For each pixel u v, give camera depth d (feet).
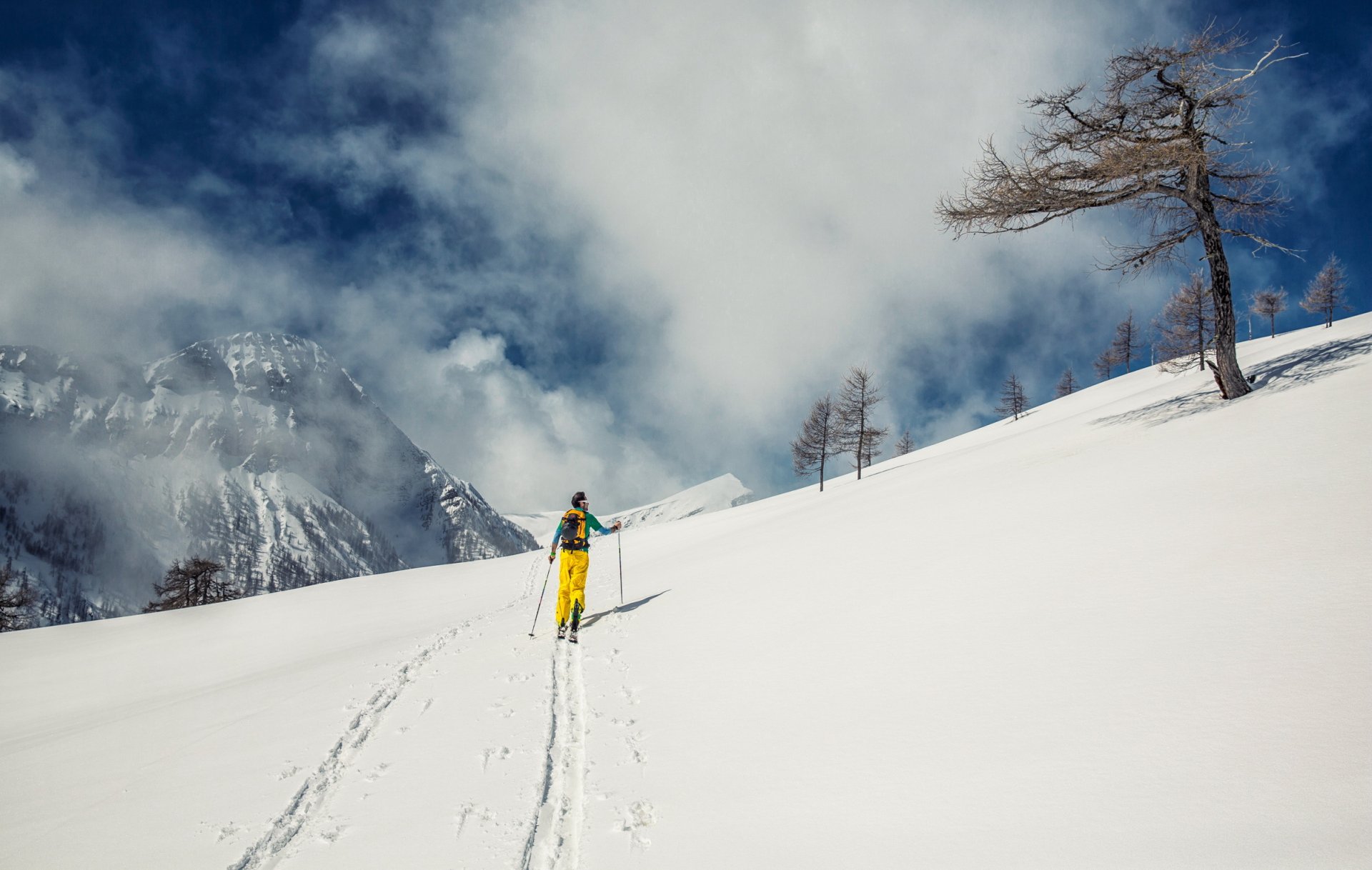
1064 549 20.59
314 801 13.79
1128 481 26.03
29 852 12.55
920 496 42.78
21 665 47.03
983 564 21.74
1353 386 27.32
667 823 11.16
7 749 23.31
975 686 13.69
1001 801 9.66
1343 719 9.31
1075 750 10.49
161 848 12.22
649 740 14.90
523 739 16.10
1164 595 15.34
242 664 40.14
